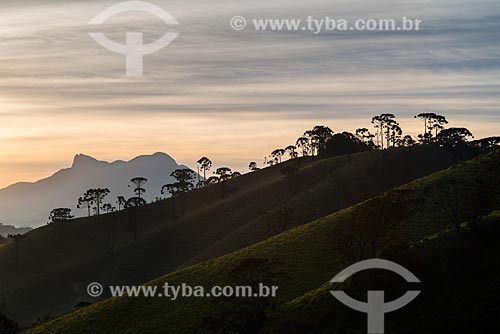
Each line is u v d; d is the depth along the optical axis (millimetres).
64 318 97812
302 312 71375
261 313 73250
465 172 105375
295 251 93375
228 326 73125
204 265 99688
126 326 88125
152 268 175875
